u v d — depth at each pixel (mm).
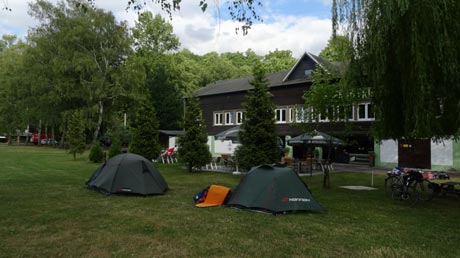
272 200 8156
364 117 23297
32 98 39594
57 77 35344
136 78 36844
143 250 5500
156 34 51406
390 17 7227
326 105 12648
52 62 35625
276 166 9062
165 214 8008
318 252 5449
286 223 7203
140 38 49781
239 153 16203
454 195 11008
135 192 10406
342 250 5559
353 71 8922
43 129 59750
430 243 5969
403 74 7891
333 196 10859
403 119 8562
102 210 8398
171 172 18312
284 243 5887
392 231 6715
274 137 15859
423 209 8883
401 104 8445
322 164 19875
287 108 28141
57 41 35844
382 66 7980
